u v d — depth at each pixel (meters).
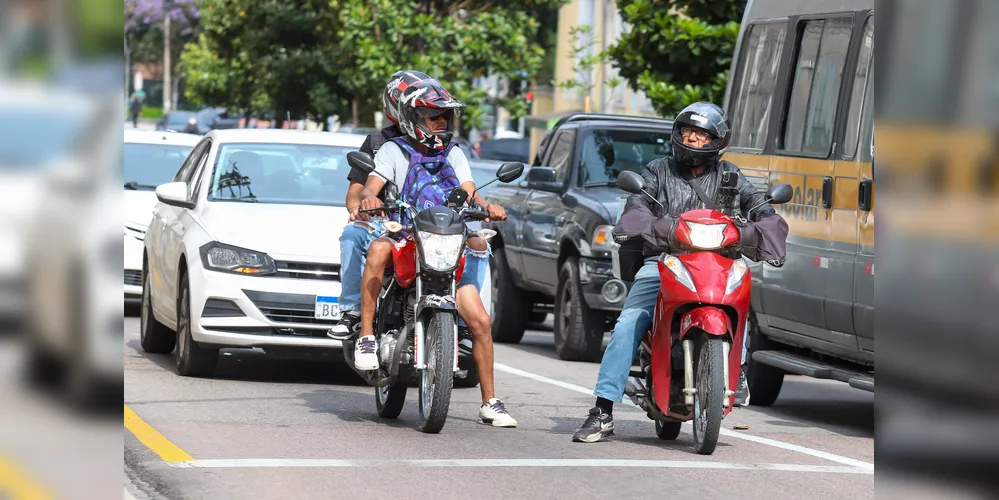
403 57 83.69
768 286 28.31
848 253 24.80
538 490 16.02
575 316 35.59
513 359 35.88
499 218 20.77
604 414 20.73
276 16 99.19
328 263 26.52
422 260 19.89
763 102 30.30
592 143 38.00
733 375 19.27
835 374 24.75
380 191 21.67
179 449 18.22
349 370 30.50
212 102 109.00
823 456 20.36
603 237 34.69
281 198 29.08
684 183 20.28
